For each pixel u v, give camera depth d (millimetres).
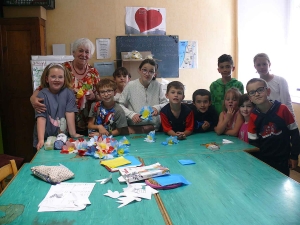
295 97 4016
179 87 2506
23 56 3998
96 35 4473
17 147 4168
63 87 2490
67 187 1519
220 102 2957
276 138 2186
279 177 1628
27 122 4129
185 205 1323
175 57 4738
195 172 1718
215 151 2111
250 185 1527
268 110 2197
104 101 2543
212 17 4777
